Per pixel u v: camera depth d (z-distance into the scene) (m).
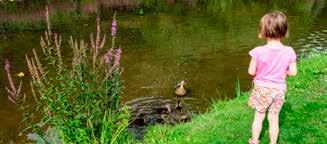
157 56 19.91
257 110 7.17
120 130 8.85
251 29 25.58
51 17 29.89
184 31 25.20
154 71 17.70
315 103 9.29
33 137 11.93
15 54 20.47
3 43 22.62
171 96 14.88
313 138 7.86
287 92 10.33
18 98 8.88
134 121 12.39
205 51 20.66
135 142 9.83
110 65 8.62
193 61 19.03
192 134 9.05
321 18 29.06
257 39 22.89
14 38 23.67
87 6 34.78
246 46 21.45
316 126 8.29
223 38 23.28
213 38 23.34
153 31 25.22
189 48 21.23
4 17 30.33
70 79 8.38
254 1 37.88
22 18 29.73
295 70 6.92
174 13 31.50
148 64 18.69
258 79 7.03
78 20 28.59
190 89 15.56
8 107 14.05
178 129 9.87
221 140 8.26
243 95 12.26
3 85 16.16
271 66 6.84
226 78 16.67
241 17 29.83
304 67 12.21
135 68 18.11
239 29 25.59
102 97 8.35
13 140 11.89
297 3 36.38
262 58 6.86
